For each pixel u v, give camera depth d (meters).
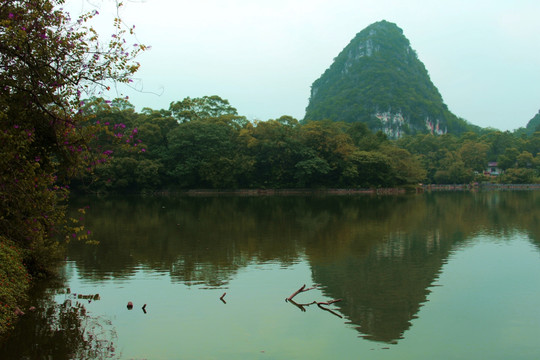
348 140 79.38
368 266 16.94
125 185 63.56
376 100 185.50
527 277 15.35
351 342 9.84
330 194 69.88
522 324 10.94
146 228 26.97
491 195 67.69
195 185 68.88
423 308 12.12
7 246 13.02
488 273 15.91
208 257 18.41
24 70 10.52
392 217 33.81
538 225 29.05
